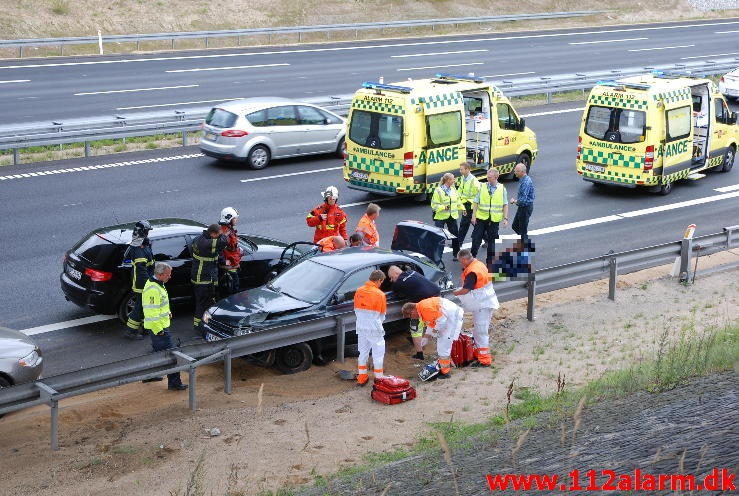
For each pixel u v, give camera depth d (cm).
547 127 3578
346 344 1552
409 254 1658
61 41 4450
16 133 2789
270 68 4409
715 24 6456
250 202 2478
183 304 1677
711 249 1973
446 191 2036
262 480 1073
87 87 3847
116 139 3192
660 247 1888
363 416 1285
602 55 5047
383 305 1376
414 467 1065
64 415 1287
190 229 1702
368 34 5525
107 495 1033
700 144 2836
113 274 1598
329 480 1055
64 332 1608
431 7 6006
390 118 2428
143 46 4869
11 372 1294
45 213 2306
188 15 5275
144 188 2580
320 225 1841
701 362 1375
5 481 1073
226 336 1438
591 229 2327
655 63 4812
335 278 1517
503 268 1692
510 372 1466
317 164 2947
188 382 1386
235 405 1328
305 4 5659
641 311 1764
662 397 1237
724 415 1106
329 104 3434
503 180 2800
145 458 1134
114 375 1228
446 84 2562
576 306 1794
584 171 2667
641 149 2562
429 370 1437
